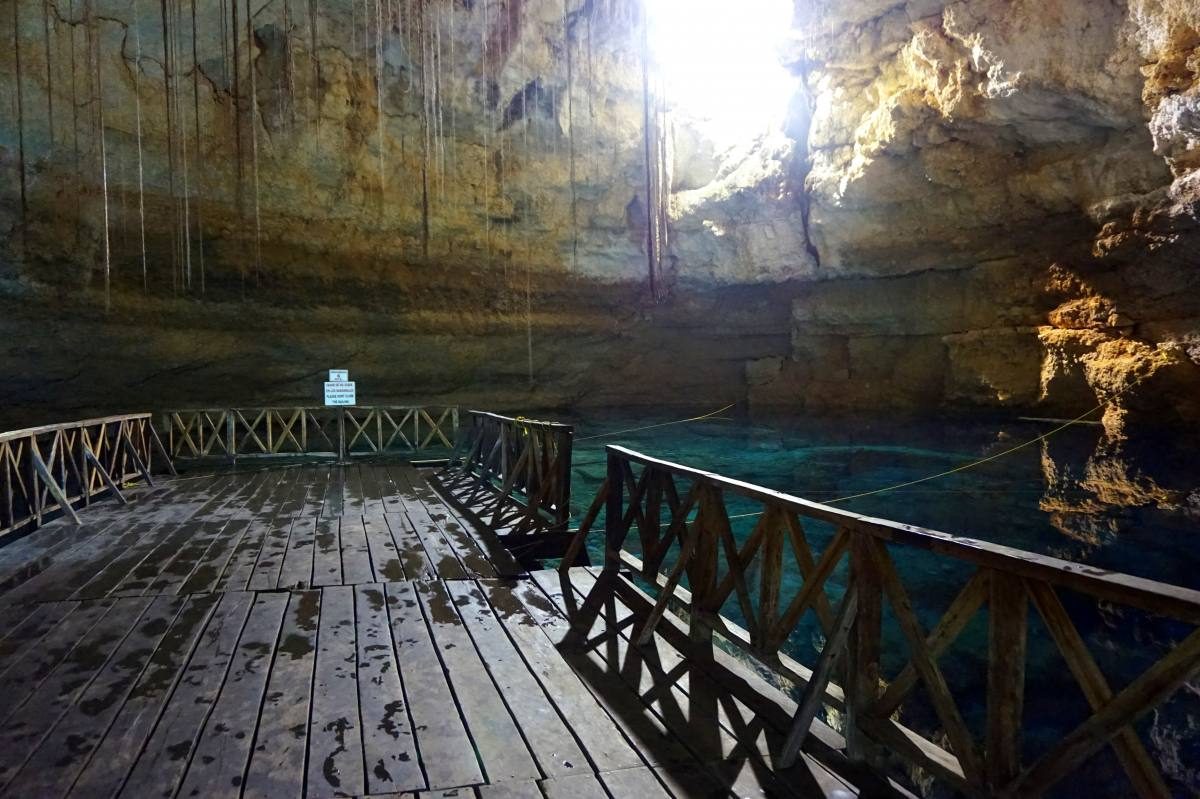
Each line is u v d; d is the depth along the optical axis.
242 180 11.41
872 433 15.27
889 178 13.81
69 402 11.16
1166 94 9.40
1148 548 7.49
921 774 3.43
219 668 3.29
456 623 3.92
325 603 4.22
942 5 11.48
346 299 13.44
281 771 2.46
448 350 15.27
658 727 2.81
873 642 2.42
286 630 3.79
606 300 17.34
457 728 2.78
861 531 2.43
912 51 12.29
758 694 3.05
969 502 9.64
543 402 17.53
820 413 17.19
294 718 2.83
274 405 13.46
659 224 16.31
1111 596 1.64
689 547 3.62
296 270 12.60
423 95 13.09
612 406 18.52
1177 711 4.20
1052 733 4.05
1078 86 10.30
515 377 16.89
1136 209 10.70
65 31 9.51
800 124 15.67
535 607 4.19
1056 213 12.31
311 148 11.96
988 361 13.97
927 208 13.90
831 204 14.88
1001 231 13.36
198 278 11.49
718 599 3.43
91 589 4.45
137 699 2.97
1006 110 11.29
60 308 10.30
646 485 4.34
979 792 1.99
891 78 13.15
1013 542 7.89
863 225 14.88
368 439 10.84
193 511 6.87
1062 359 12.45
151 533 5.94
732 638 3.25
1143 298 11.12
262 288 12.35
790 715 2.86
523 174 15.05
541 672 3.30
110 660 3.38
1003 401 13.71
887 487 10.73
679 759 2.59
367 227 13.22
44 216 9.70
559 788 2.39
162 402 12.17
